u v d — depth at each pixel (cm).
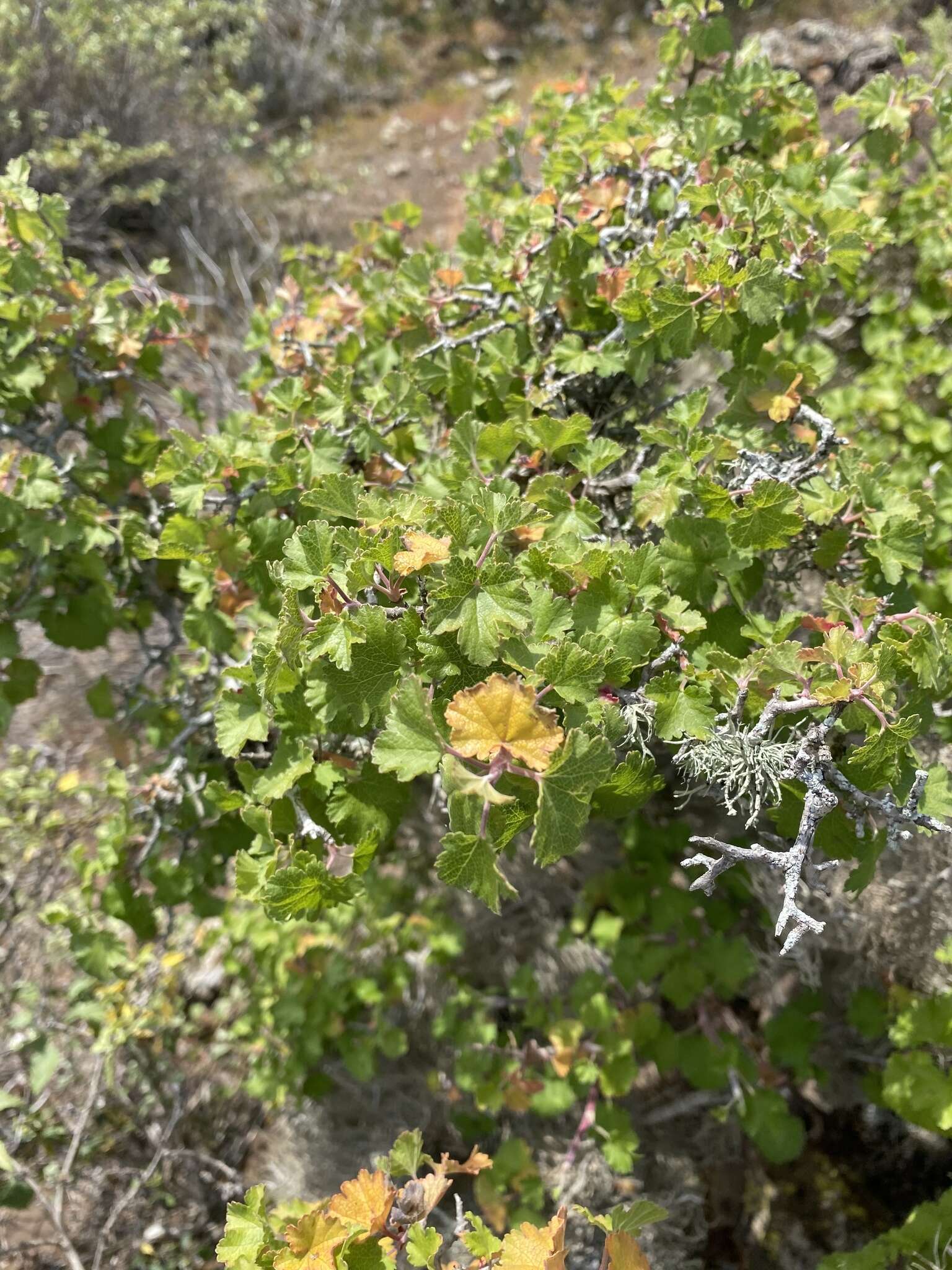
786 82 35
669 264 28
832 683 20
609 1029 37
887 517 25
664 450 30
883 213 38
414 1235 20
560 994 41
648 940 39
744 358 28
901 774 22
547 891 42
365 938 41
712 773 21
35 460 32
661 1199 38
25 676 35
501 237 39
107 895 33
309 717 23
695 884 19
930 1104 30
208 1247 42
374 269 42
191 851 34
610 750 18
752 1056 39
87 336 34
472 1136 41
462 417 26
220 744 24
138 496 36
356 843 23
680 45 35
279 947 41
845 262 28
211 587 30
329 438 28
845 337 44
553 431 26
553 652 19
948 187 38
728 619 25
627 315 27
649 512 25
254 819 23
